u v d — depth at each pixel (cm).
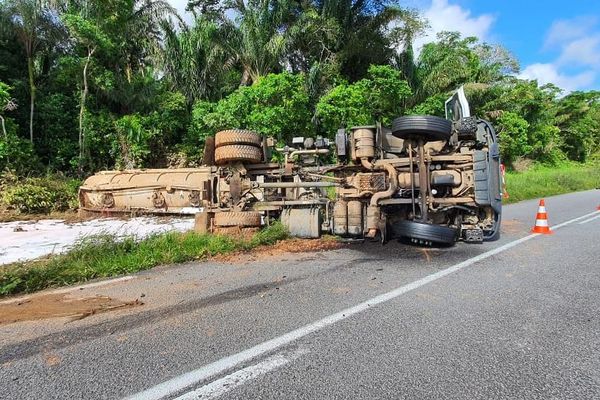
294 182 801
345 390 248
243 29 2116
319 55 2309
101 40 1798
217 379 265
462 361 282
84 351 311
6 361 297
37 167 1689
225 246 675
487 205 691
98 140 1859
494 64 3334
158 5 2081
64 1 1852
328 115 1802
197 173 1255
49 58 2006
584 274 501
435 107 2148
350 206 747
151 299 434
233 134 809
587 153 5494
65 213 1391
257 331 341
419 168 712
